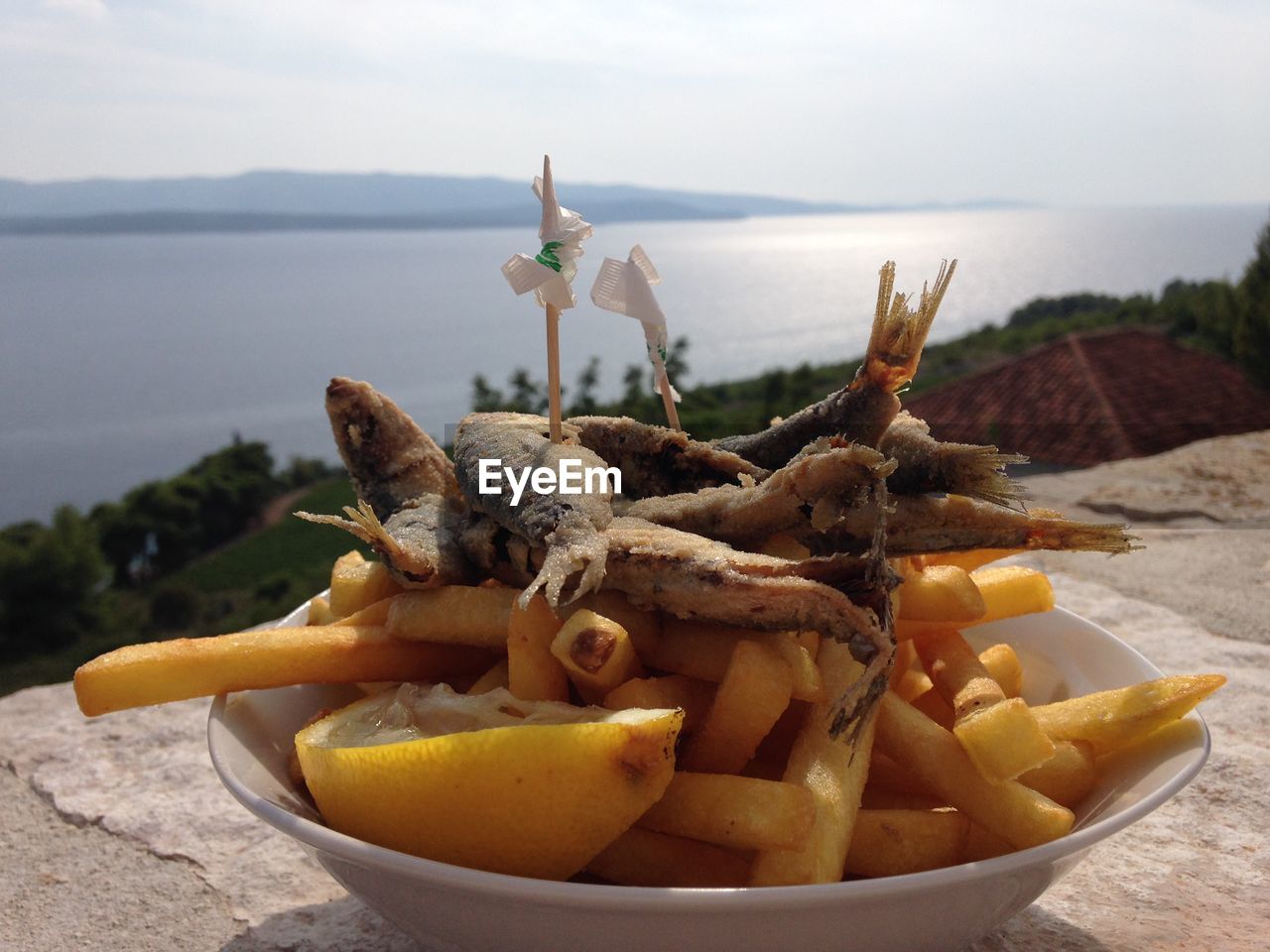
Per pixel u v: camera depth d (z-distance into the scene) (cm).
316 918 24
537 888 15
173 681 21
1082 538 20
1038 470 299
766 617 18
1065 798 21
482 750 17
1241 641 37
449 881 16
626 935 16
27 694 37
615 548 20
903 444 21
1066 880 24
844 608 18
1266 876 24
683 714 17
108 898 25
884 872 20
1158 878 24
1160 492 67
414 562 21
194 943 23
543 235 22
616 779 17
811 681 19
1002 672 24
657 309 23
